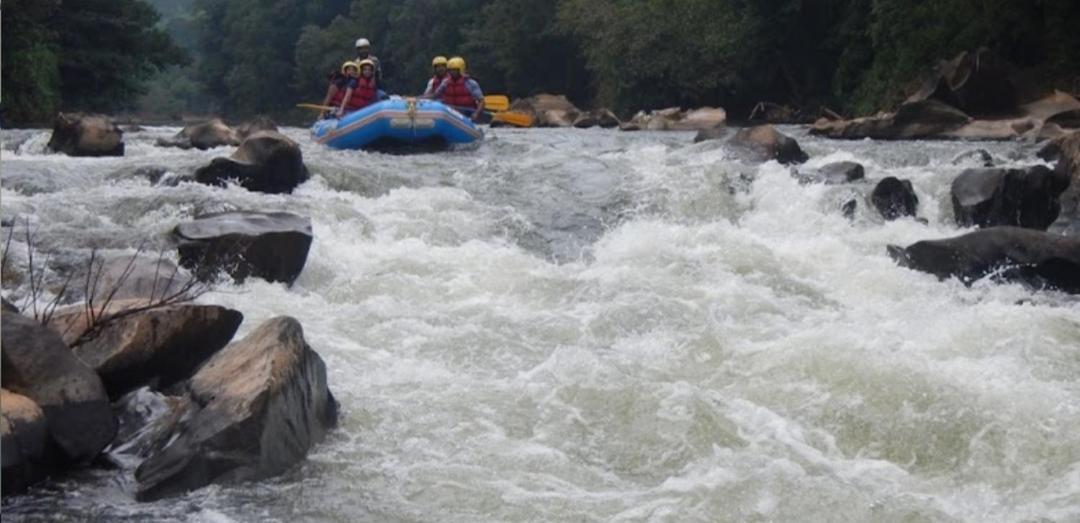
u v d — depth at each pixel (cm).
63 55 4331
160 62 4769
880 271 952
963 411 595
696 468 536
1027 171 1134
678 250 1009
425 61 7350
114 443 546
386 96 1956
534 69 6141
